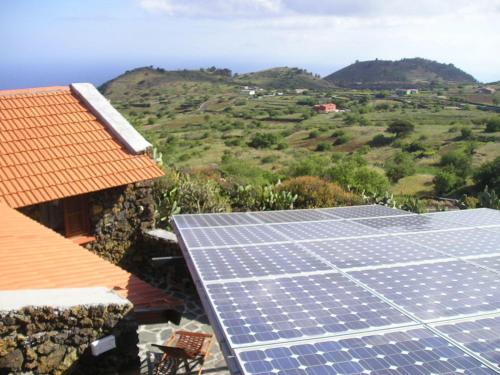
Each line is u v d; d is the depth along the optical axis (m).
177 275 15.69
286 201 23.39
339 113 197.25
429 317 5.55
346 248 8.98
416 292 6.42
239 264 7.80
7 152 15.00
